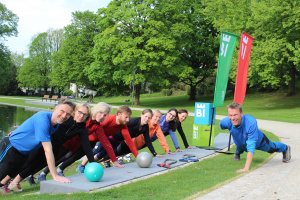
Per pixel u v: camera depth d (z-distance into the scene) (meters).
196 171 5.28
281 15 24.52
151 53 31.44
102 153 6.30
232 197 3.62
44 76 61.62
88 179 4.33
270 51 23.91
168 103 39.97
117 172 5.05
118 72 33.66
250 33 28.75
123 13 32.53
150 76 34.88
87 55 41.78
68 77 43.97
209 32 39.16
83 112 4.65
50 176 6.96
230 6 30.09
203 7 39.06
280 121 18.53
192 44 36.16
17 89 74.06
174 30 32.56
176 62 34.47
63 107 4.19
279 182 4.38
